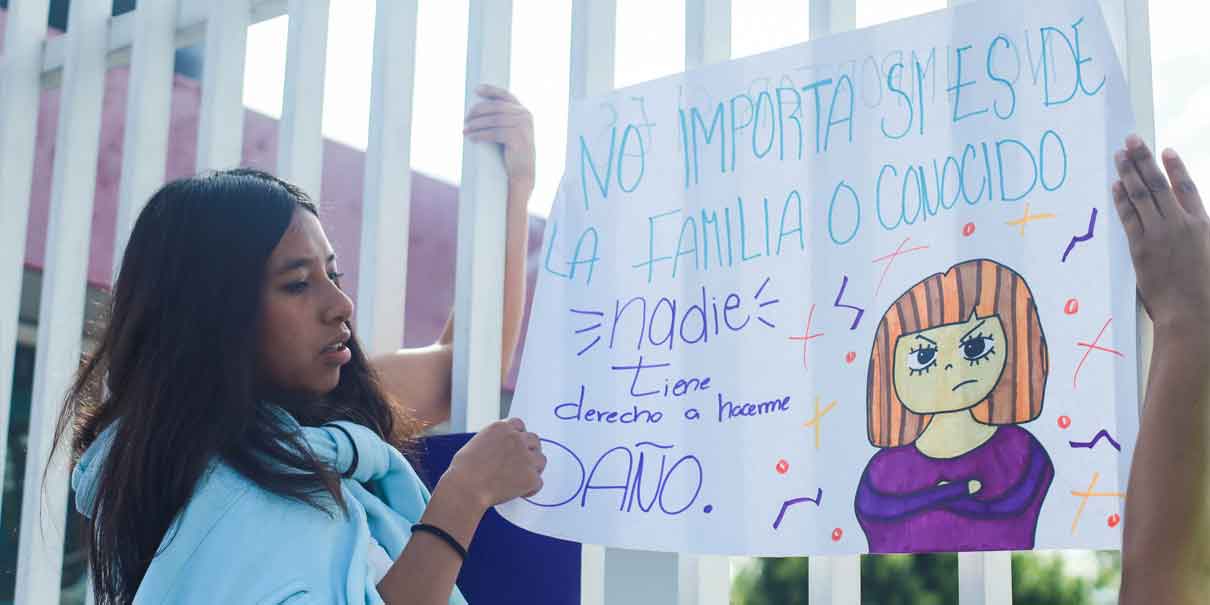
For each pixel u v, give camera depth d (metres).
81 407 1.41
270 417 1.26
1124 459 1.11
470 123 1.61
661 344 1.39
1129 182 1.09
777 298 1.32
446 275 4.20
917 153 1.27
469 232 1.60
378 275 1.68
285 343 1.30
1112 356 1.13
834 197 1.31
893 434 1.23
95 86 2.14
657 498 1.34
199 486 1.21
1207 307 1.04
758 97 1.38
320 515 1.21
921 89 1.28
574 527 1.38
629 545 1.35
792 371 1.30
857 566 1.32
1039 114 1.21
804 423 1.28
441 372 1.67
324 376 1.33
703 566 1.40
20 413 3.47
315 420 1.38
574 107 1.51
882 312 1.26
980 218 1.22
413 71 1.75
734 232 1.37
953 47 1.27
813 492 1.26
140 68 2.01
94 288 3.18
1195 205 1.07
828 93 1.33
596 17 1.56
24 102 2.21
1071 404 1.14
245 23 1.95
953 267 1.23
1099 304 1.15
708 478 1.32
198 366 1.27
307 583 1.15
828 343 1.28
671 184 1.43
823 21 1.39
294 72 1.80
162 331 1.29
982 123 1.24
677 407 1.36
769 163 1.36
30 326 3.35
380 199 1.69
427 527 1.25
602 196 1.47
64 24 3.48
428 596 1.21
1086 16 1.20
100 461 1.34
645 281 1.42
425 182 4.17
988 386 1.19
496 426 1.32
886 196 1.28
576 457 1.40
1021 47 1.23
